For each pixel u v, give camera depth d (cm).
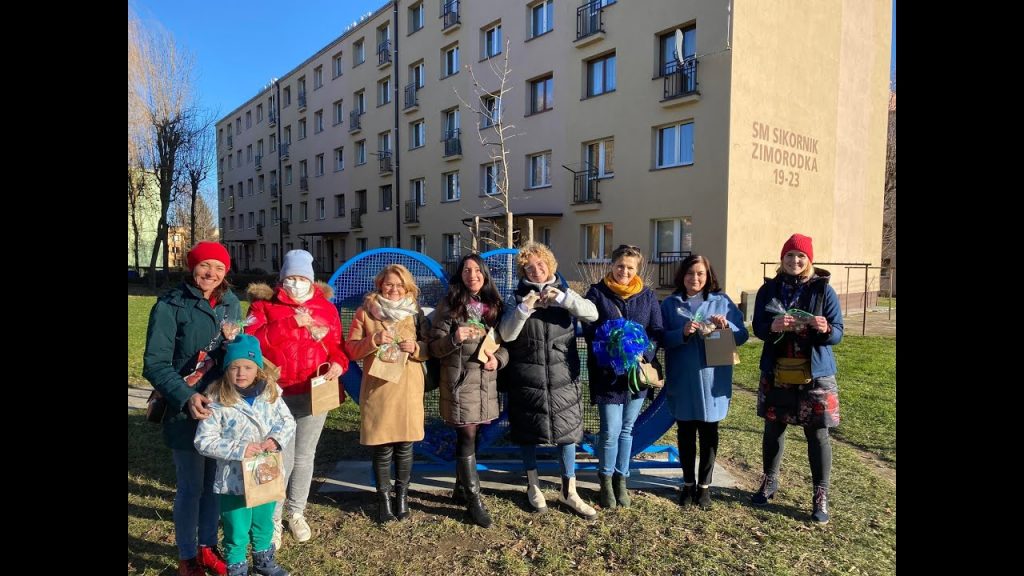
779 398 348
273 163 3750
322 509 362
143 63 2300
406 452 345
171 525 337
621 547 312
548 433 338
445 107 2081
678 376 358
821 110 1485
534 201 1703
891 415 558
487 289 347
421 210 2262
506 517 350
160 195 2516
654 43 1361
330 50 2892
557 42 1602
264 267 3978
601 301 356
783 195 1386
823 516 342
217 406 255
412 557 305
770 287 353
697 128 1288
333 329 327
